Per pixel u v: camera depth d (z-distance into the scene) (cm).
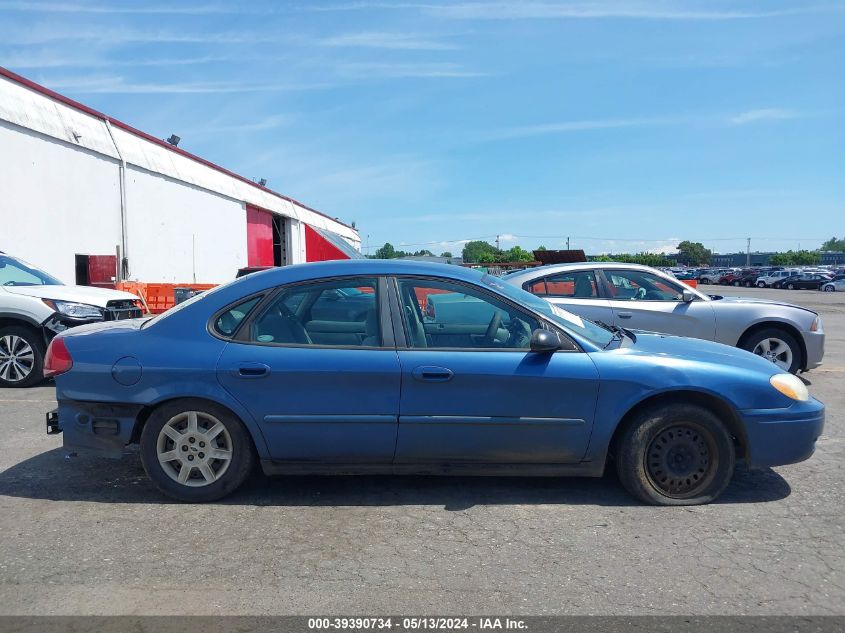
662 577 349
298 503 448
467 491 469
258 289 450
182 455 443
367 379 427
